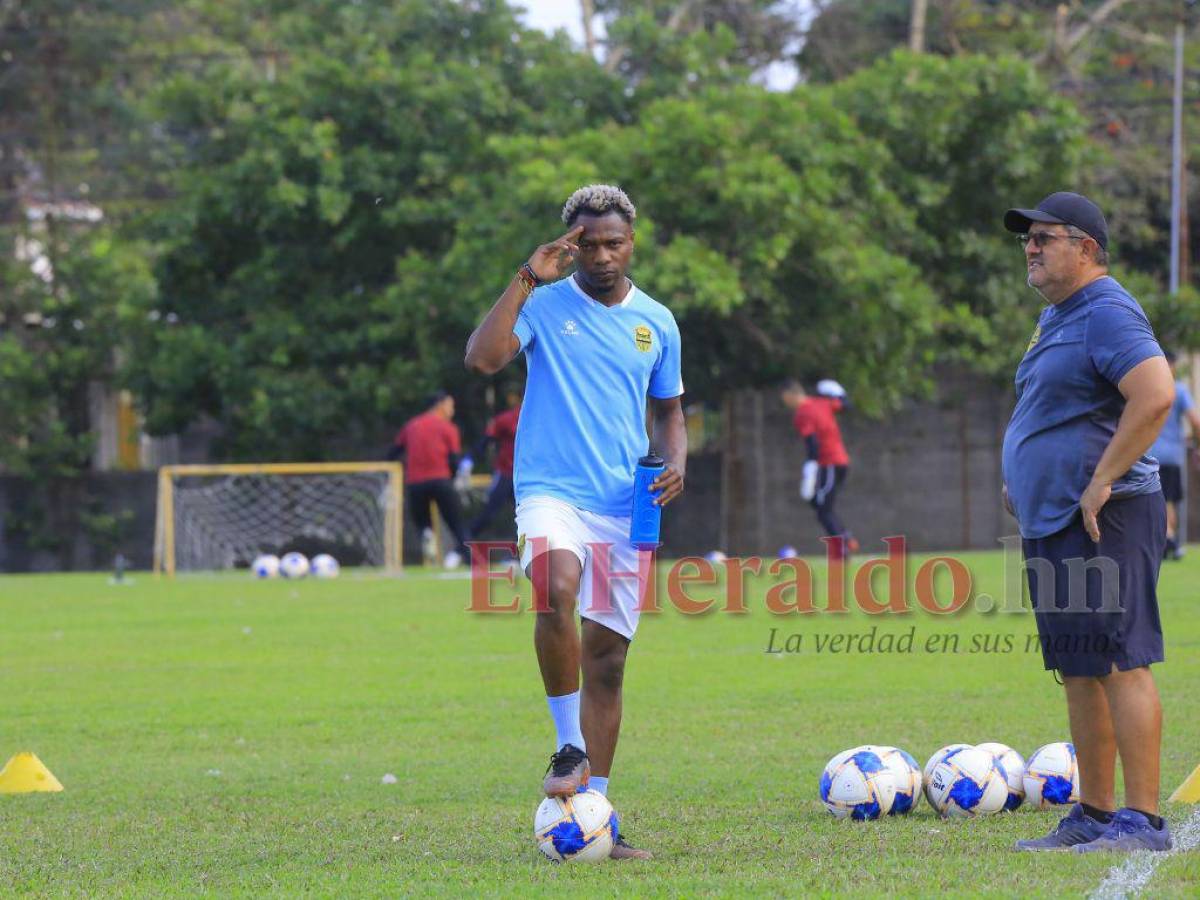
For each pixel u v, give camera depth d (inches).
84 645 2062.0
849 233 3978.8
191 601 2716.5
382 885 797.9
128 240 5113.2
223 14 5398.6
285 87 4409.5
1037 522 880.3
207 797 1103.0
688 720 1395.2
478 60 4571.9
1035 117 4766.2
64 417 5022.1
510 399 3316.9
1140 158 4972.9
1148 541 871.1
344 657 1903.3
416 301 4097.0
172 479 3959.2
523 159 3986.2
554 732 1371.8
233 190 4313.5
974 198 4431.6
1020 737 1256.8
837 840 892.0
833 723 1355.8
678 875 802.8
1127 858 802.8
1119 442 847.1
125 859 898.1
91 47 5324.8
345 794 1107.3
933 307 4126.5
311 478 4237.2
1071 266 885.2
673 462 964.0
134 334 4596.5
